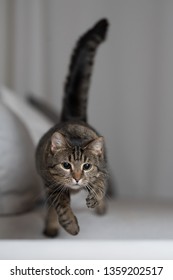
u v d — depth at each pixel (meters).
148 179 2.02
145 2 1.96
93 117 2.00
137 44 1.97
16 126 1.24
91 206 1.05
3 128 1.22
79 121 1.15
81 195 1.19
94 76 1.98
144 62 1.98
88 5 1.96
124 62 1.98
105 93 1.99
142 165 2.02
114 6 1.96
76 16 1.96
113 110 2.00
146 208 1.37
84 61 1.23
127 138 2.01
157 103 1.98
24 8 1.92
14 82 1.95
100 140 1.04
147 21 1.96
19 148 1.22
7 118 1.24
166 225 1.17
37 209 1.30
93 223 1.18
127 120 2.00
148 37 1.97
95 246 0.98
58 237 1.08
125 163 2.02
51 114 1.70
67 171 1.02
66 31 1.97
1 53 1.94
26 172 1.23
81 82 1.22
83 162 1.02
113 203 1.45
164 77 1.97
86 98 1.23
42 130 1.38
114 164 2.02
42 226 1.15
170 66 1.96
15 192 1.23
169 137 1.99
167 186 2.01
